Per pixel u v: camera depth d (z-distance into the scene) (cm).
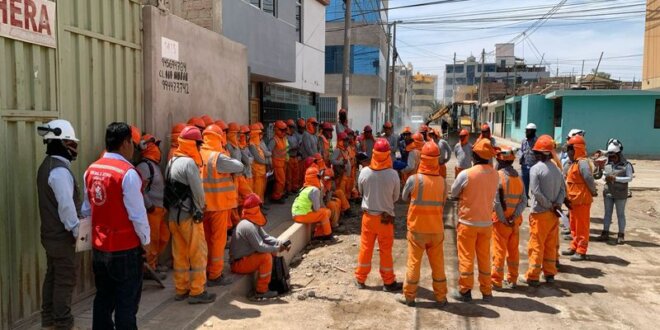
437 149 590
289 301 611
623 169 888
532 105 3425
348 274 732
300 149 1241
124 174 400
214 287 603
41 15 479
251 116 1588
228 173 606
